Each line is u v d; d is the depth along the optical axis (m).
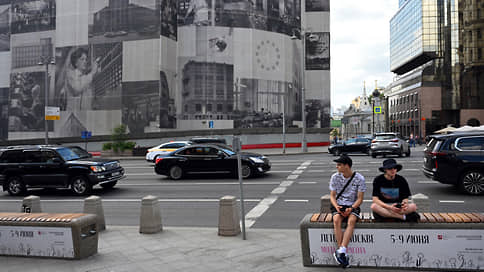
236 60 48.00
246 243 6.68
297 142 49.47
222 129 43.38
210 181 15.96
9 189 14.12
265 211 9.73
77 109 45.25
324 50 56.16
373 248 5.06
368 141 29.81
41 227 6.13
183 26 47.41
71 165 13.50
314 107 55.91
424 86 87.25
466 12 84.25
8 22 48.59
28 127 47.25
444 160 11.09
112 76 44.31
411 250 4.94
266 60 49.84
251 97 48.53
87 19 45.47
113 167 14.19
